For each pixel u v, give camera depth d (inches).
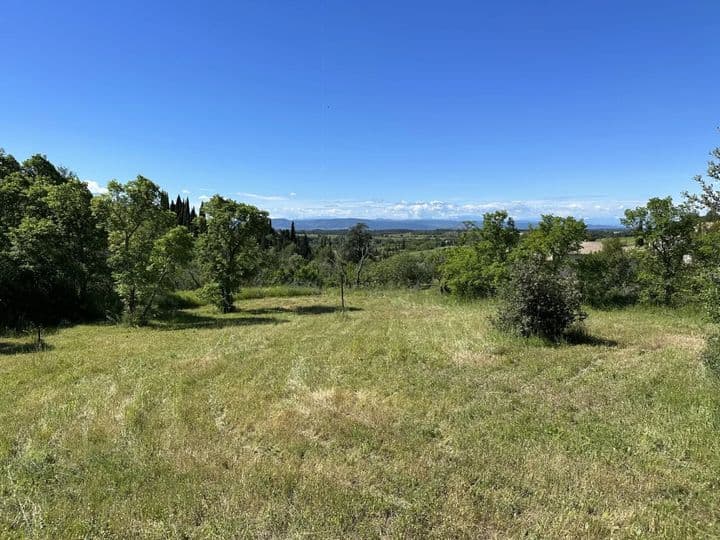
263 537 144.4
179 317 734.5
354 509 156.7
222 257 800.3
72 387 311.6
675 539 140.0
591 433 213.6
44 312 706.2
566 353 371.2
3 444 215.2
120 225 665.6
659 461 186.2
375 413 245.4
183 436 220.4
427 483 173.8
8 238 691.4
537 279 433.1
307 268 1397.6
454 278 877.8
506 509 156.4
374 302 934.4
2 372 358.3
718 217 317.7
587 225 705.0
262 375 331.6
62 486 177.8
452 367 339.6
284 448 206.4
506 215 802.8
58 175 993.5
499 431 218.7
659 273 646.5
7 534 146.9
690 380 285.4
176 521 152.6
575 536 141.8
